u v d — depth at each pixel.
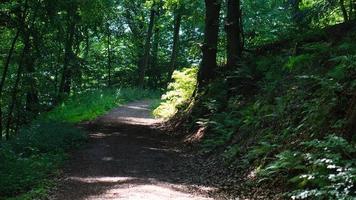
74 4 23.30
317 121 9.75
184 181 10.67
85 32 35.66
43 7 21.80
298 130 10.19
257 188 9.33
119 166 12.53
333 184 7.48
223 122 14.80
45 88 26.36
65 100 29.33
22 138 15.16
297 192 7.62
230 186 9.91
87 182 10.54
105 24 43.25
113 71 50.25
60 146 14.90
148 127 20.41
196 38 37.16
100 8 26.64
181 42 43.38
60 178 11.05
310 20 17.02
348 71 10.46
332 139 8.08
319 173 8.10
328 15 17.53
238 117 14.46
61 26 24.88
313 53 13.48
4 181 10.22
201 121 16.72
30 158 12.89
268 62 15.18
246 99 15.16
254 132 12.28
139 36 49.06
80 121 22.52
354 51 11.61
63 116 24.56
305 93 11.46
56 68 27.38
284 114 11.48
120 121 22.28
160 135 18.23
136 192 9.31
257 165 10.35
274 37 18.30
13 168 11.22
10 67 22.81
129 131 19.23
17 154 13.43
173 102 22.48
